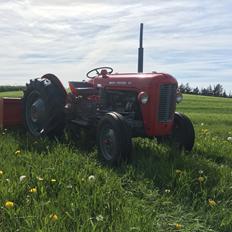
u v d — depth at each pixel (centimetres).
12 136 820
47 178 495
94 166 598
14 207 411
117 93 754
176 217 436
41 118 830
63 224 366
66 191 450
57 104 795
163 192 504
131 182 545
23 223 372
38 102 837
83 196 441
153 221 401
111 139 650
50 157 616
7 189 445
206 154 745
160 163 614
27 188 461
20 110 914
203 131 1080
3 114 902
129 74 759
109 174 558
